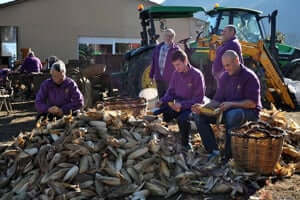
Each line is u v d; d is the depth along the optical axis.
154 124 4.34
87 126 4.05
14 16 17.69
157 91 6.88
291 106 9.02
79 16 18.69
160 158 3.94
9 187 3.79
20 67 12.12
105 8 19.11
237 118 4.33
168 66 6.51
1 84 11.47
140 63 8.66
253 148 3.92
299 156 4.54
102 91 10.08
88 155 3.76
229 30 5.95
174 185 3.78
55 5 18.23
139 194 3.57
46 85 4.96
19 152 3.94
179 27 13.67
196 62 8.92
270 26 10.33
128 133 4.09
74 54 18.72
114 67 13.66
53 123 4.19
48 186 3.55
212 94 8.81
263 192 3.68
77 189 3.51
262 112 5.23
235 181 3.82
